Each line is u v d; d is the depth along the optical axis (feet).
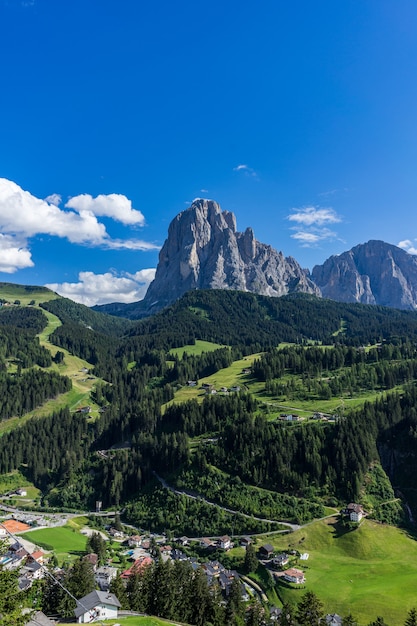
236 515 577.02
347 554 496.64
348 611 387.34
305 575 450.71
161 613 317.22
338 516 552.00
